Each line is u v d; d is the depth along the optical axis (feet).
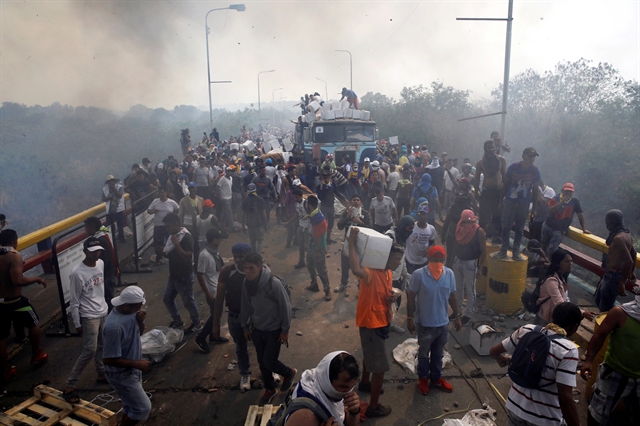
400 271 18.07
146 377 15.99
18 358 17.38
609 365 10.94
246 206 27.43
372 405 13.51
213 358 17.26
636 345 10.41
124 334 11.32
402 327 19.53
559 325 9.53
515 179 19.29
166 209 27.63
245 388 15.07
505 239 20.18
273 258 29.76
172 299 18.86
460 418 13.55
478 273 18.86
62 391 14.66
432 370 14.90
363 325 13.02
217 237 17.57
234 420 13.66
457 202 22.24
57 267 18.60
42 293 23.35
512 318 20.11
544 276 14.96
